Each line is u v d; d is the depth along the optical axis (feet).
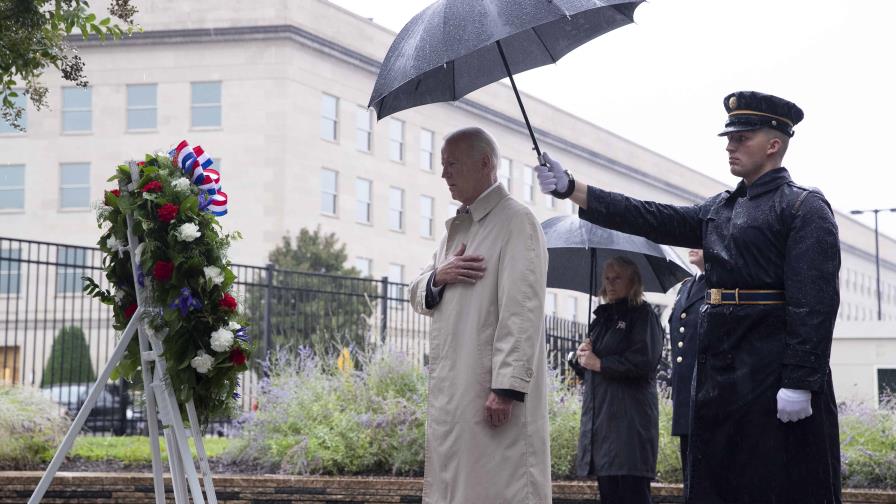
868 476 28.66
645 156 185.88
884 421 30.86
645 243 20.04
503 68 16.72
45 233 122.72
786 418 12.48
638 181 184.44
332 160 125.90
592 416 19.44
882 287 264.72
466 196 15.25
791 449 12.75
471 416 14.35
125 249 15.75
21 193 123.54
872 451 29.17
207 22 120.88
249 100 120.57
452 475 14.38
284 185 119.34
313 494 23.17
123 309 16.16
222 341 15.16
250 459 27.12
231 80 120.98
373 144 132.46
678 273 21.89
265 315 41.32
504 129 151.43
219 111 120.98
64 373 99.04
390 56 14.53
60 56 21.30
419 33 14.07
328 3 125.29
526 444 14.24
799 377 12.41
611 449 19.02
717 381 13.16
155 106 121.90
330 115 126.82
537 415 14.46
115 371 16.28
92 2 117.08
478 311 14.62
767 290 13.09
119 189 15.90
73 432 14.69
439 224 143.13
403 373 28.73
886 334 78.48
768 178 13.44
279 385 29.48
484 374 14.46
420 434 25.66
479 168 15.14
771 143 13.50
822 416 12.67
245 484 23.08
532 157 156.87
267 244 118.73
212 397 15.67
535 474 14.23
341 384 28.60
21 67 20.74
